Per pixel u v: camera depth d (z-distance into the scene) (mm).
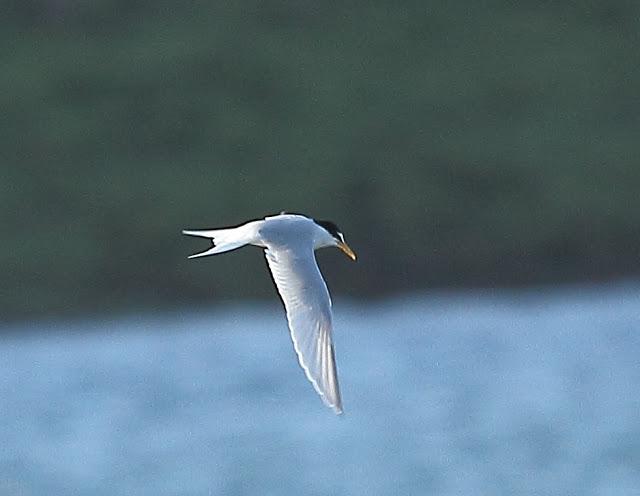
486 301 43688
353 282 46469
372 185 54156
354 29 66250
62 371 32875
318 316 11461
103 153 57062
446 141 56875
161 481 23141
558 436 25188
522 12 67438
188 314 44062
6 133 58531
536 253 49562
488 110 59781
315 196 53625
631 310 39062
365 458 24031
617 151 55688
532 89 61281
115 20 67688
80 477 23422
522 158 55406
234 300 45469
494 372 30625
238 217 52844
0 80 62375
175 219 52188
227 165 55969
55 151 57188
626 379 29547
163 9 68125
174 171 55469
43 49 65312
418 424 26266
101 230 51438
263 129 58250
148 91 60844
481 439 25156
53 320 45250
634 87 61219
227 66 62594
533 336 35062
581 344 33781
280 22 66812
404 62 63719
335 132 57812
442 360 32312
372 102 60312
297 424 26562
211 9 67750
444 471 23391
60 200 53781
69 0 69125
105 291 47438
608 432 25500
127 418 27484
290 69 62625
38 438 26188
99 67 62906
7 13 68875
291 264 11680
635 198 52438
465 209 52094
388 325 37781
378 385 29484
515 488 22125
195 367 32594
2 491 22641
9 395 30031
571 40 65188
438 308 41938
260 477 23078
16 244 50469
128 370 32500
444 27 66562
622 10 66938
